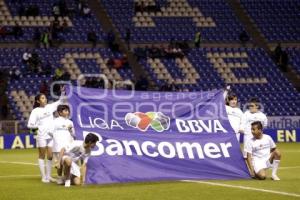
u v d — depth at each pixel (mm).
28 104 89438
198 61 104250
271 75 104188
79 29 105562
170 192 32500
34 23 104438
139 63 101625
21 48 99500
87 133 37781
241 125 43844
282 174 42438
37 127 40031
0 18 103438
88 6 110562
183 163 38250
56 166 37062
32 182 38656
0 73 91688
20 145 76375
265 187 34125
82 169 36156
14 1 106500
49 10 106875
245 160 40031
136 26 109312
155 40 107875
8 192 33531
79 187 35031
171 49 103438
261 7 116938
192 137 39312
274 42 111688
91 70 98125
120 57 101625
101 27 107312
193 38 109438
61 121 38500
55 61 98375
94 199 30219
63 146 36688
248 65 105438
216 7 115438
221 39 110375
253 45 110312
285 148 72000
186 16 112625
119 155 37344
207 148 39094
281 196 30562
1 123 79000
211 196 30906
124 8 111375
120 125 38625
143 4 112000
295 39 113062
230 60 105875
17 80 92688
